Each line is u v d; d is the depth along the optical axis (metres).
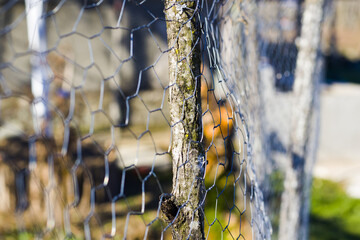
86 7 0.86
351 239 4.52
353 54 11.09
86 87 6.14
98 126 5.58
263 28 2.81
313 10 3.04
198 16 1.11
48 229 0.93
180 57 1.09
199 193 1.14
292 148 3.12
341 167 6.26
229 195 2.38
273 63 3.11
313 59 3.07
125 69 6.23
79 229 2.65
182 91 1.10
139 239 2.97
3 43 4.30
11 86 3.14
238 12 1.69
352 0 10.98
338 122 6.55
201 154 1.14
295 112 3.11
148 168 4.14
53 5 2.79
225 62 1.46
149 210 3.34
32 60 1.38
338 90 7.03
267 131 2.79
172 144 1.14
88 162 3.66
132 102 6.03
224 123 1.95
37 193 2.37
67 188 2.74
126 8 6.19
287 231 3.10
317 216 5.02
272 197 3.13
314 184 5.74
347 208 5.19
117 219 3.12
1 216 2.45
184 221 1.13
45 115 2.40
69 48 4.79
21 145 3.04
